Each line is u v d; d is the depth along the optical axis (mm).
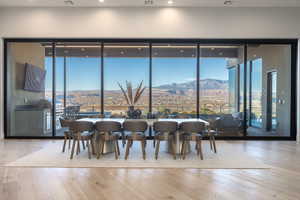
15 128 6055
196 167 3670
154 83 6098
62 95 6117
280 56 6051
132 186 2918
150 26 5828
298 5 5688
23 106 6082
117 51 6102
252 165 3781
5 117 5988
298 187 2918
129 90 6102
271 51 6043
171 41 5984
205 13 5816
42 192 2740
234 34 5816
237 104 6098
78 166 3689
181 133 4418
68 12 5836
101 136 4191
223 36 5824
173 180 3127
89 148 4367
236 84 6102
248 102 6082
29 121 6078
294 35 5781
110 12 5832
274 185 2977
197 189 2834
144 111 6086
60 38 5938
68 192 2740
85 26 5836
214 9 5816
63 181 3076
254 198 2605
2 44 5914
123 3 5613
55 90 6109
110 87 6117
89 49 6090
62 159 4070
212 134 4699
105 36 5844
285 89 6070
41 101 6090
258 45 6035
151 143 5520
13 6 5801
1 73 5887
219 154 4473
